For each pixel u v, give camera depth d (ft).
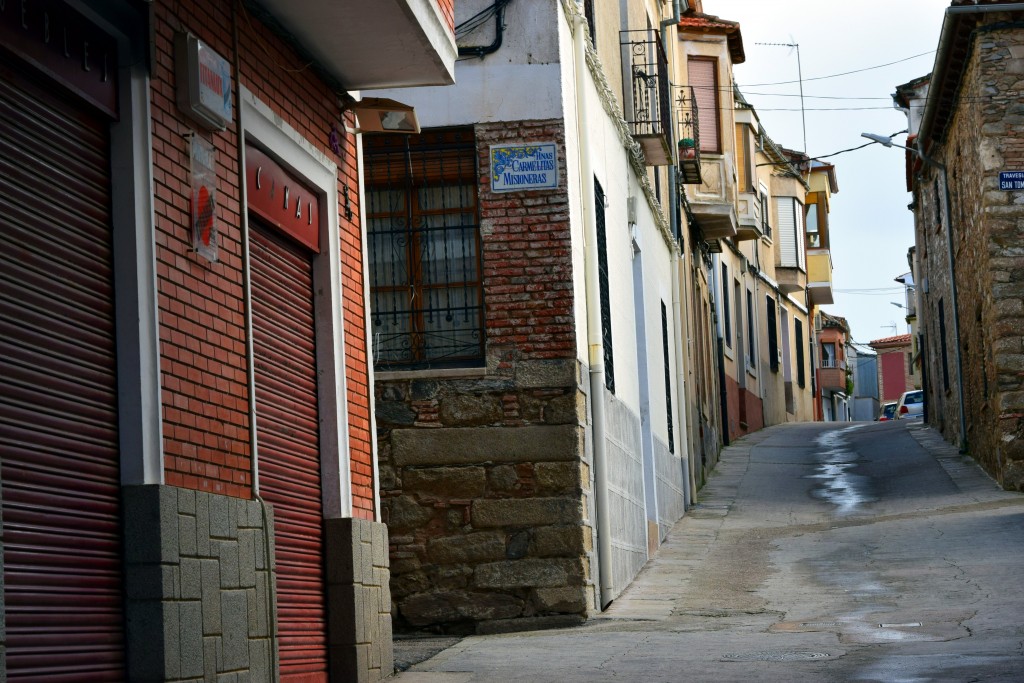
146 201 24.50
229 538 26.48
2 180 20.77
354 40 33.37
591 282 51.49
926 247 123.44
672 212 89.81
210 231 27.07
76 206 22.94
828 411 235.40
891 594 51.67
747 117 137.90
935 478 91.15
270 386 31.60
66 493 21.98
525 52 48.85
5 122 21.01
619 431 57.47
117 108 24.18
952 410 109.40
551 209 48.42
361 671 34.30
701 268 109.70
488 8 49.01
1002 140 84.38
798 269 175.01
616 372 58.49
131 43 24.54
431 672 36.73
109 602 23.08
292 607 32.07
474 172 48.91
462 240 48.91
